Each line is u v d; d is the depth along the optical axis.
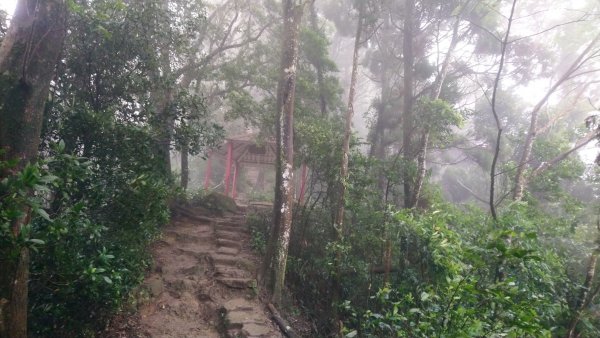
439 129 9.56
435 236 5.91
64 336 5.12
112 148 5.61
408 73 12.27
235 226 11.91
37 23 4.06
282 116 8.72
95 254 4.89
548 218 8.77
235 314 7.32
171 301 7.51
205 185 18.14
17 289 3.71
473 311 3.82
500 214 7.36
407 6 12.48
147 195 5.43
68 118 5.31
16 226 3.62
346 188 8.69
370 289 8.05
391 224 8.00
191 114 7.05
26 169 3.13
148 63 6.48
